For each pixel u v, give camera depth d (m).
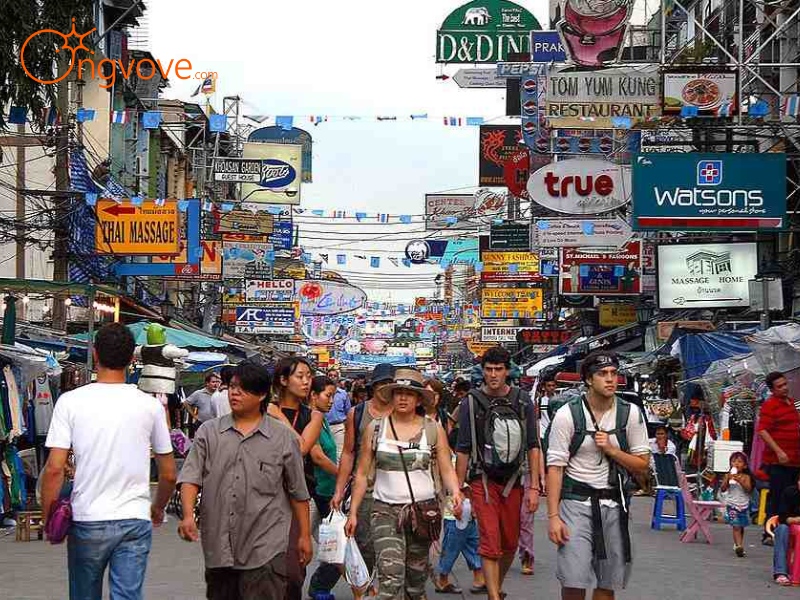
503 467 10.34
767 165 25.66
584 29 29.27
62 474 7.25
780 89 31.52
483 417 10.47
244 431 7.73
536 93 28.50
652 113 26.89
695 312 34.53
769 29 32.28
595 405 8.53
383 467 9.42
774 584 12.76
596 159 28.16
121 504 7.24
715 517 20.27
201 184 51.59
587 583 8.40
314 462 10.56
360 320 99.19
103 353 7.41
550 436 8.54
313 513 11.44
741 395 20.94
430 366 100.31
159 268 28.78
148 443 7.43
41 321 27.41
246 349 35.94
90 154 31.52
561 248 34.97
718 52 34.59
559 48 33.12
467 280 75.81
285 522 7.74
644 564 14.29
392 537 9.31
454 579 12.91
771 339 19.19
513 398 10.59
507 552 10.58
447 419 15.61
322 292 48.84
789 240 31.11
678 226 25.64
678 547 16.23
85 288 19.25
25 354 17.30
